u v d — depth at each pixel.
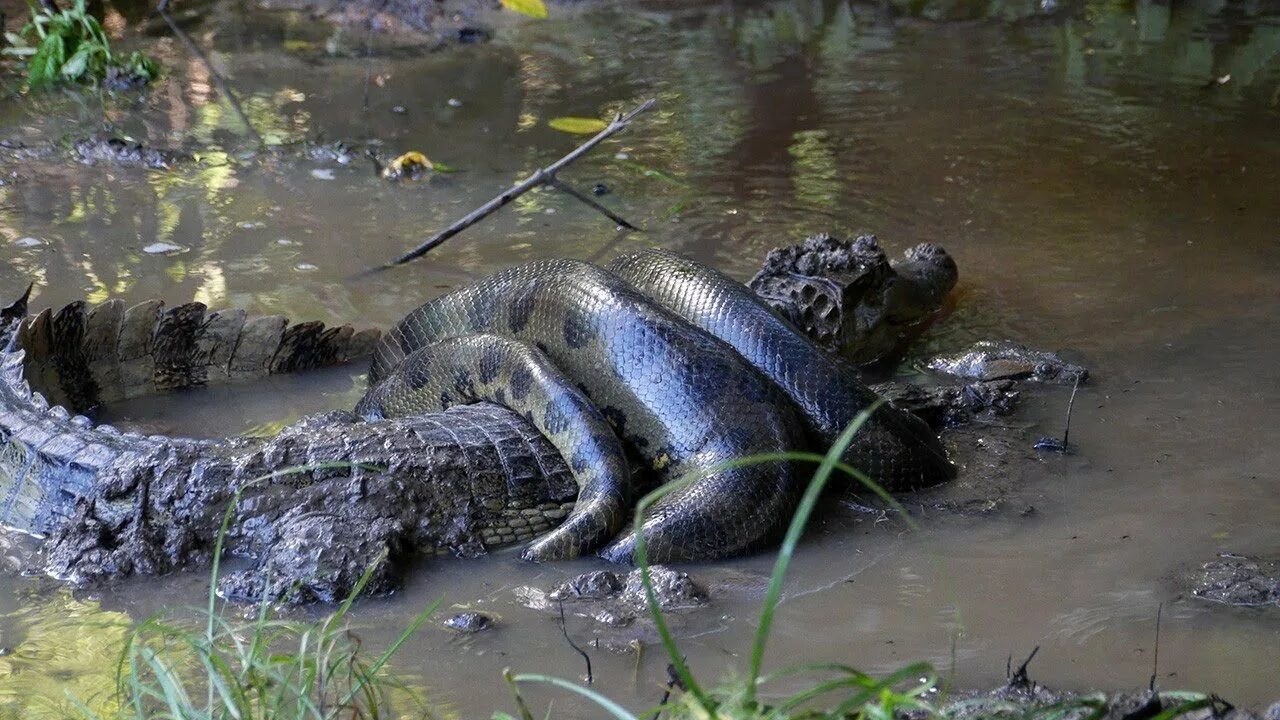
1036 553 5.56
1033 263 9.24
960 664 4.64
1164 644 4.77
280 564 5.30
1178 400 7.14
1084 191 10.69
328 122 12.16
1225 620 4.94
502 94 13.31
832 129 12.30
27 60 13.59
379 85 13.48
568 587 5.25
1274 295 8.59
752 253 9.25
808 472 6.18
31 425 5.99
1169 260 9.25
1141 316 8.33
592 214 10.04
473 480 5.73
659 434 6.10
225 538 5.55
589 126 12.09
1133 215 10.14
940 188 10.73
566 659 4.74
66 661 4.72
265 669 3.99
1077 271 9.09
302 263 8.89
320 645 4.26
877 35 16.03
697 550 5.55
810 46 15.48
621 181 10.83
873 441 6.22
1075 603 5.11
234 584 5.26
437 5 16.58
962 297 8.73
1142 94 13.46
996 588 5.26
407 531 5.58
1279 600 5.06
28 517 5.83
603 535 5.62
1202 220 10.02
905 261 8.70
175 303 8.10
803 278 8.07
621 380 6.25
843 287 7.87
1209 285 8.80
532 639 4.91
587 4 17.36
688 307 6.95
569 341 6.52
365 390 7.39
